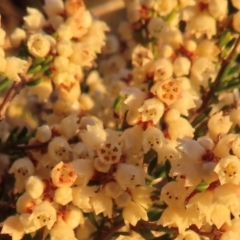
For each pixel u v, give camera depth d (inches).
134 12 8.8
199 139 7.1
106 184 7.3
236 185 6.9
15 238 7.3
